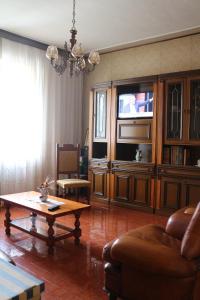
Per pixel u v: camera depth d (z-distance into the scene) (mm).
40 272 2348
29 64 4570
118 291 1857
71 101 5340
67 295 2033
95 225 3559
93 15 3594
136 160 4465
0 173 4270
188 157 3953
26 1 3264
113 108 4543
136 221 3754
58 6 3373
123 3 3252
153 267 1566
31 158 4672
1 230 3303
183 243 1622
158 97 4055
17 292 1097
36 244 2922
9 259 1651
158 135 4062
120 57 4996
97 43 4668
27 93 4562
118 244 1752
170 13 3504
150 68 4637
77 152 4781
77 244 2930
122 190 4465
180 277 1540
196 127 3811
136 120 4305
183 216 2178
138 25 3900
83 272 2359
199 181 3703
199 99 3789
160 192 4055
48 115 4961
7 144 4328
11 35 4258
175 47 4363
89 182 4484
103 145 5070
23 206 2922
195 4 3264
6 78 4273
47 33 4277
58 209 2814
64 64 3129
